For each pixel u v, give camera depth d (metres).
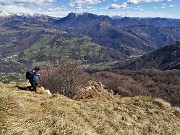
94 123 13.91
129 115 18.70
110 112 17.44
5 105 9.95
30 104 12.23
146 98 24.20
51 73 28.48
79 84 28.95
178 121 21.09
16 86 17.48
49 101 13.88
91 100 22.50
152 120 19.20
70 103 15.63
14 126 8.49
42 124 9.49
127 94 44.44
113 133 14.01
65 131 9.74
